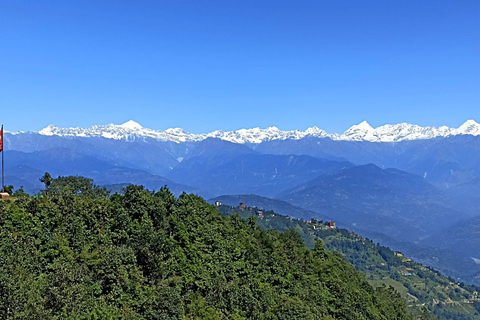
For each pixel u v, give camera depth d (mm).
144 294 66812
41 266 63406
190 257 83625
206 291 79500
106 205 83812
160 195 101000
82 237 73062
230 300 80812
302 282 108875
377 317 116938
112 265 67000
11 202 77938
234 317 77188
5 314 48844
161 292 68000
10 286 50812
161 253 78188
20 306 50688
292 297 95500
